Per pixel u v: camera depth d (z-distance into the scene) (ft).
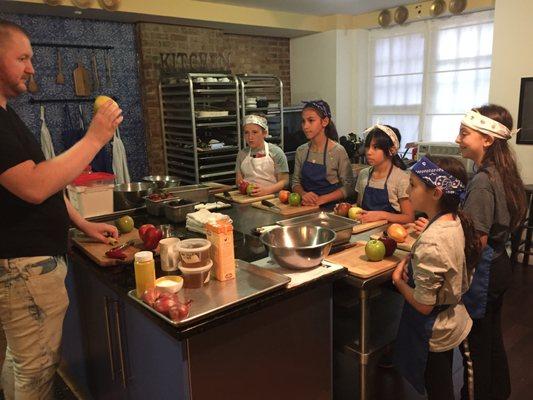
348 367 7.00
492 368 5.79
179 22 14.55
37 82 13.03
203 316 3.85
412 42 16.47
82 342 6.62
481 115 5.30
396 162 7.35
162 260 4.91
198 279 4.42
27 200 4.33
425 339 4.93
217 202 8.29
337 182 8.73
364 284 4.94
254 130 9.41
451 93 15.71
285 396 4.83
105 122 4.55
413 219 6.95
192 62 15.43
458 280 4.55
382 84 17.78
